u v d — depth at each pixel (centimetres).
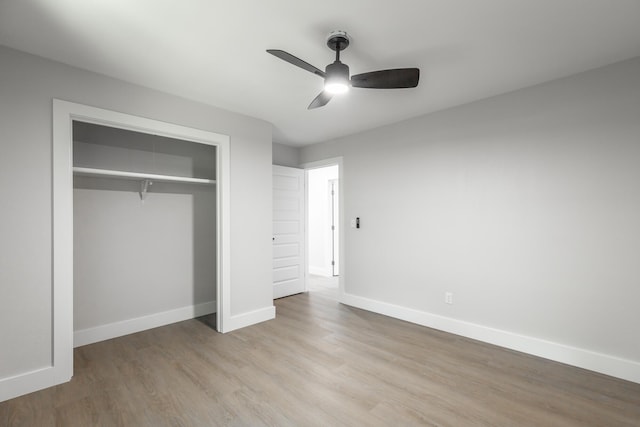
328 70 188
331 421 181
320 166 472
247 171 341
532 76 251
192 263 371
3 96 202
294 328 332
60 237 221
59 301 220
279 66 234
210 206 390
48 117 219
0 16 171
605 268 234
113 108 249
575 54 218
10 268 204
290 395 207
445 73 245
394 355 267
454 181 316
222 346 285
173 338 304
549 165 259
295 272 490
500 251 286
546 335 260
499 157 286
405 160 358
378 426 176
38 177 214
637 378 220
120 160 319
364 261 403
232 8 168
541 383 221
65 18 175
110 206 309
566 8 169
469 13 173
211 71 241
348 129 397
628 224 225
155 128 273
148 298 334
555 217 256
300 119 356
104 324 302
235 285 329
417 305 347
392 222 371
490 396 205
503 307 284
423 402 199
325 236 650
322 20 179
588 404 196
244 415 186
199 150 380
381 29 188
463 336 308
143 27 184
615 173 230
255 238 348
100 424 178
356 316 373
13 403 197
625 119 226
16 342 205
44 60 218
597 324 237
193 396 206
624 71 227
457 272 314
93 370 240
